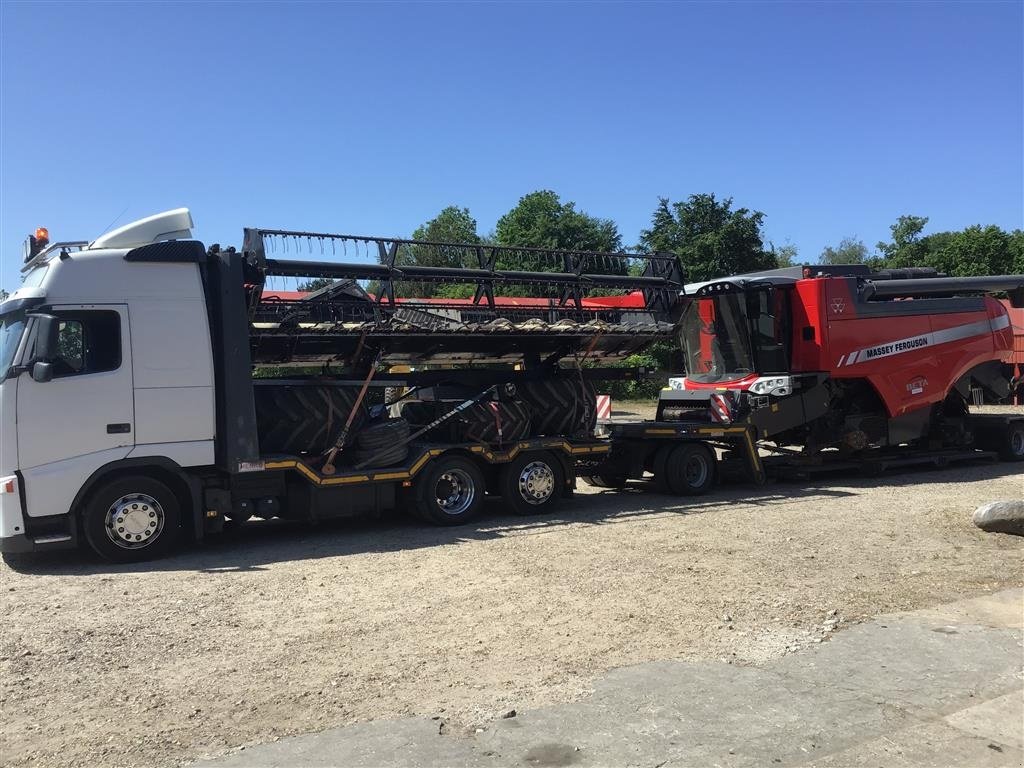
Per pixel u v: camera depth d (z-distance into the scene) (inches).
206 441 335.6
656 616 242.5
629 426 483.8
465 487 406.0
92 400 316.2
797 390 530.6
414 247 402.9
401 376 408.8
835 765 151.6
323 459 371.9
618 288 460.1
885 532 364.5
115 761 153.9
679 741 160.4
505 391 420.2
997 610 246.4
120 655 212.5
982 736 163.2
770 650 212.4
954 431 619.2
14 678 196.2
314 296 373.1
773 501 462.6
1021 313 1173.7
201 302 337.7
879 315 553.6
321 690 188.4
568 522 402.9
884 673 195.9
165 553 336.8
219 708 178.5
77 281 318.0
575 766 150.4
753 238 1605.6
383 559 325.4
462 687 189.5
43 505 307.1
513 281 427.8
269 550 346.6
